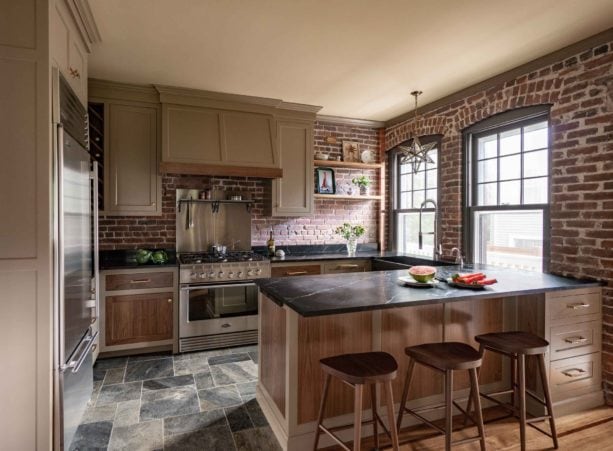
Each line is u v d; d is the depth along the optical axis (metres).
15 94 1.86
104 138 3.68
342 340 2.30
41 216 1.89
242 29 2.67
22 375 1.88
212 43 2.88
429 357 2.03
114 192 3.72
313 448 2.16
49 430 1.91
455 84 3.78
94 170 2.77
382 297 2.19
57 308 1.95
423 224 4.71
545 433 2.29
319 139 5.03
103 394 2.87
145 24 2.59
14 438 1.87
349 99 4.26
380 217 5.32
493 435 2.40
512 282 2.69
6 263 1.85
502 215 3.66
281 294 2.27
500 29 2.68
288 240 4.88
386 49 2.99
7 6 1.86
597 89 2.76
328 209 5.11
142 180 3.82
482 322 2.70
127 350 3.63
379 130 5.31
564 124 2.99
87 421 2.49
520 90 3.34
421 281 2.52
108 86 3.67
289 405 2.17
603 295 2.76
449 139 4.15
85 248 2.49
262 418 2.55
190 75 3.51
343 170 5.19
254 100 4.18
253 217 4.68
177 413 2.60
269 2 2.33
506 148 3.62
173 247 4.27
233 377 3.19
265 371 2.64
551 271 3.10
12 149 1.86
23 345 1.88
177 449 2.21
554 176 3.07
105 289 3.51
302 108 4.48
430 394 2.57
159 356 3.64
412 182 4.92
